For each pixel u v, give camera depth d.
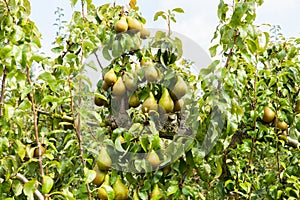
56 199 1.82
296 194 2.16
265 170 3.06
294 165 2.26
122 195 1.82
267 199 2.18
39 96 2.07
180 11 2.07
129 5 2.33
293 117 2.25
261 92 2.26
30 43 1.80
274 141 2.28
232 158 2.36
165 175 1.89
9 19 1.75
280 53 2.41
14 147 1.80
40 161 1.61
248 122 2.24
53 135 2.28
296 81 2.35
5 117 1.67
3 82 1.73
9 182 1.73
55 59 2.17
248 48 1.88
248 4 1.79
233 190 2.24
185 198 1.92
